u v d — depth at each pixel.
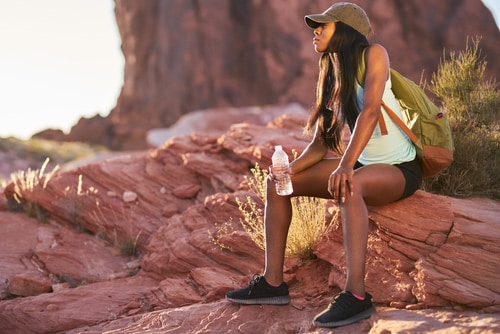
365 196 3.98
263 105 49.06
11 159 37.75
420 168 4.32
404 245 4.29
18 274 6.12
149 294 5.53
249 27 50.41
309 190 4.28
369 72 3.96
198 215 6.39
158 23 53.88
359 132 3.87
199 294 5.14
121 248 6.88
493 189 5.38
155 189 7.62
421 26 48.91
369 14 49.31
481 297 3.79
